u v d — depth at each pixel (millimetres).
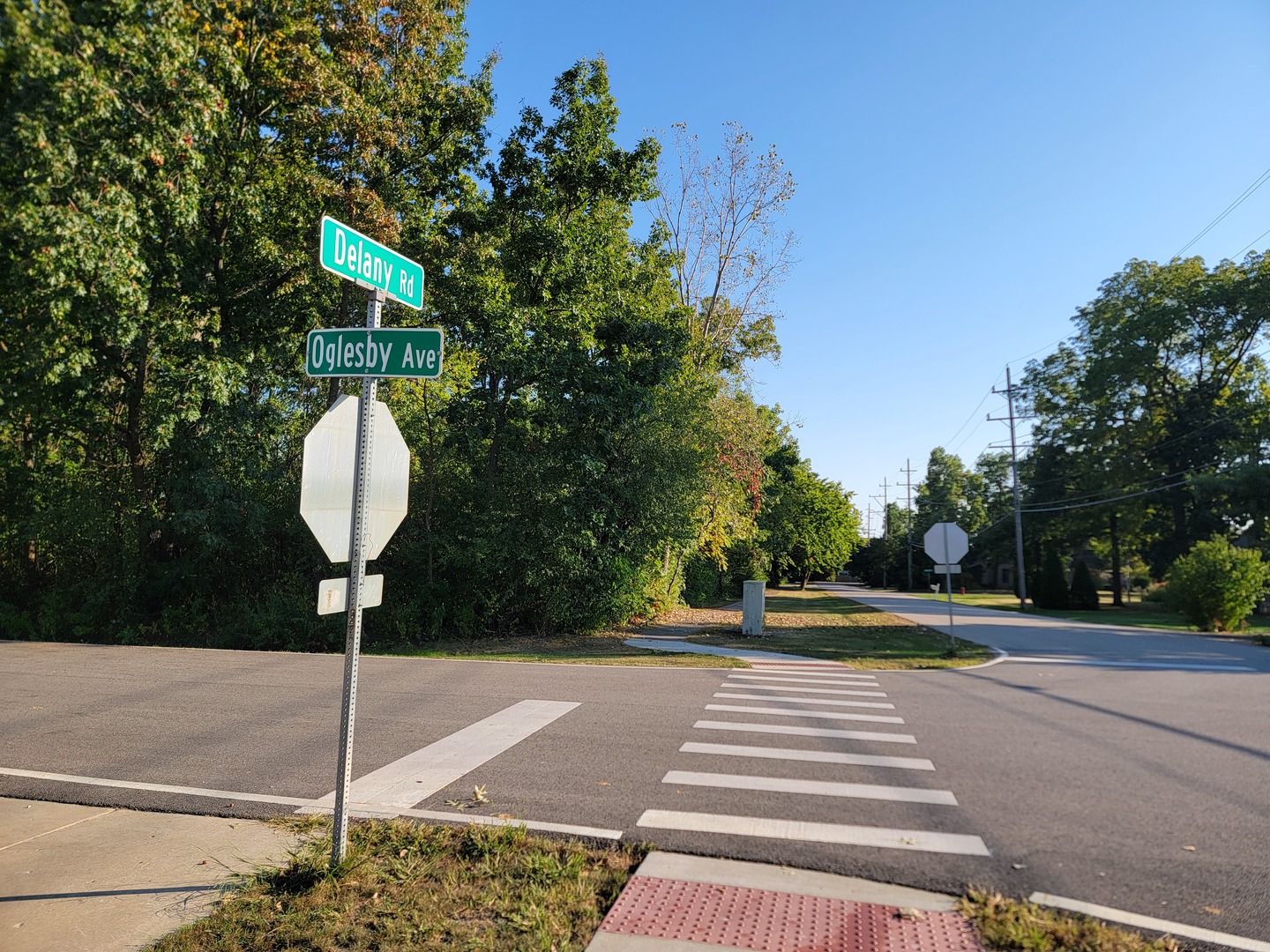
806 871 4422
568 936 3625
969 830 5105
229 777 6316
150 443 17172
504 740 7551
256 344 18969
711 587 36969
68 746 7379
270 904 4020
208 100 14945
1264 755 7172
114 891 4211
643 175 20531
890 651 16078
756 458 27234
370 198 17031
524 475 18453
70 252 13375
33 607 21266
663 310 24359
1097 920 3848
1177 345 47750
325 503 4219
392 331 4352
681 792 5887
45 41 12930
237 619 18656
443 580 18766
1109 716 9031
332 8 17266
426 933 3688
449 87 19766
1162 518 49844
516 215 19922
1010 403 48031
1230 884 4309
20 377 16188
